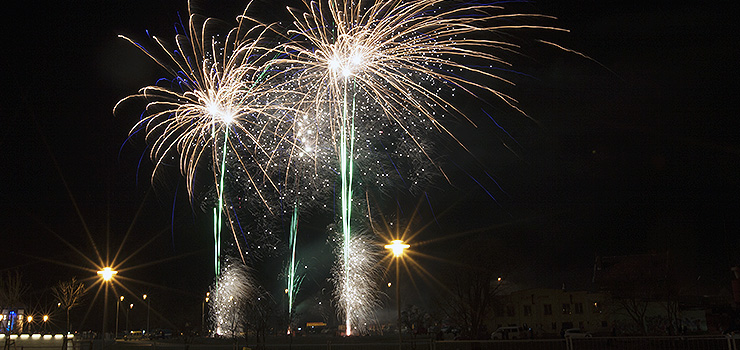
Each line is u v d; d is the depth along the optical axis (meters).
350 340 42.56
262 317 53.53
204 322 76.44
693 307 58.31
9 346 33.84
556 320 68.31
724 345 18.53
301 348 33.19
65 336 34.16
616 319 60.25
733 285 54.16
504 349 21.92
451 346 22.39
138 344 39.47
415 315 65.81
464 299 47.59
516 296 70.44
